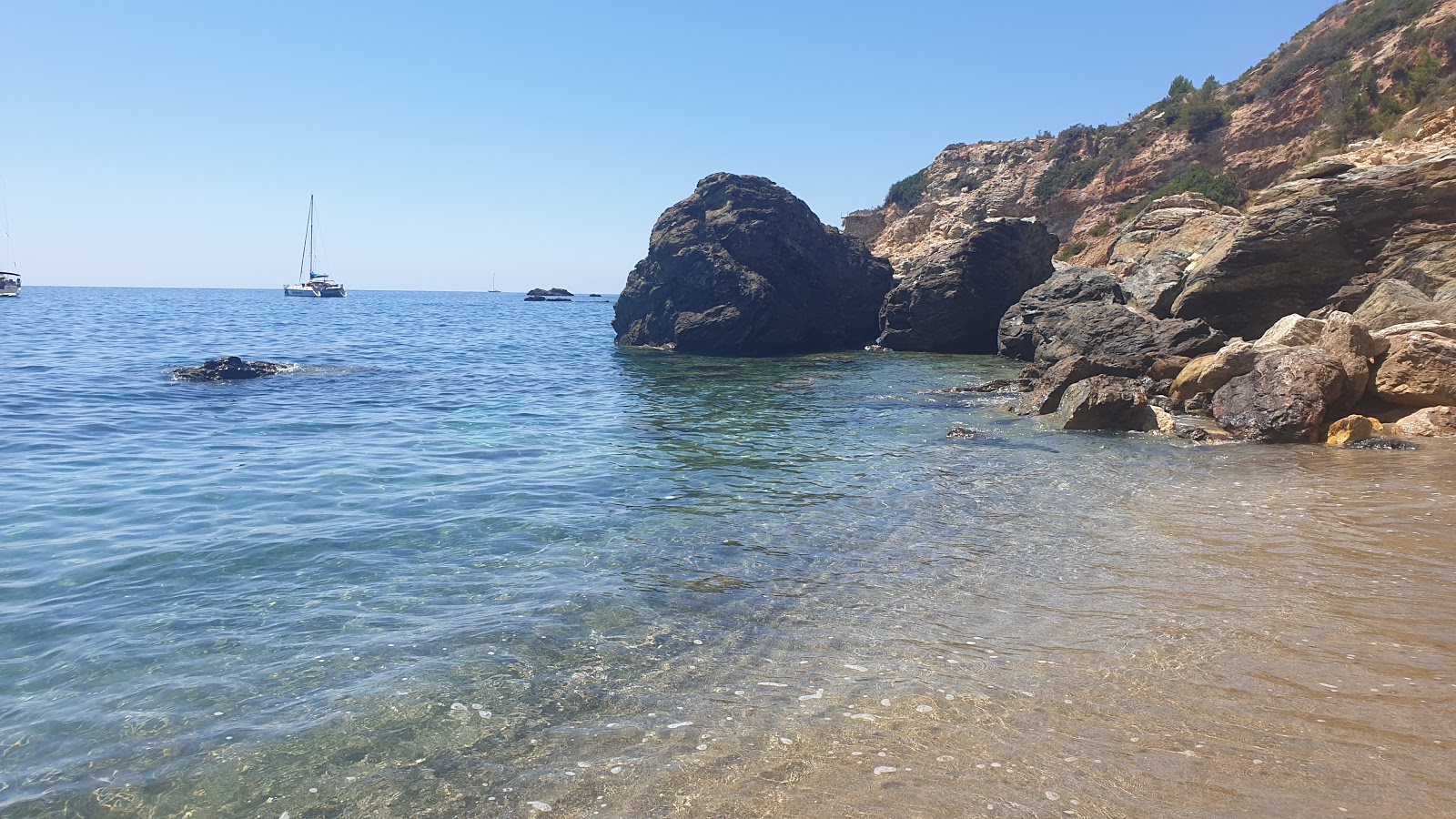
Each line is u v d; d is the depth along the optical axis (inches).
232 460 557.3
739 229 1707.7
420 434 677.9
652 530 398.0
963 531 390.9
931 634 264.5
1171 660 236.8
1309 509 408.5
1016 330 1441.9
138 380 1000.2
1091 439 647.1
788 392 995.3
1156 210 1684.3
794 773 181.6
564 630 270.7
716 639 263.1
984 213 2738.7
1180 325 920.9
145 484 484.4
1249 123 2178.9
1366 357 661.3
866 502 452.1
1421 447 555.5
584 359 1476.4
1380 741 187.3
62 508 428.1
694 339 1641.2
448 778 183.6
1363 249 914.7
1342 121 1836.9
